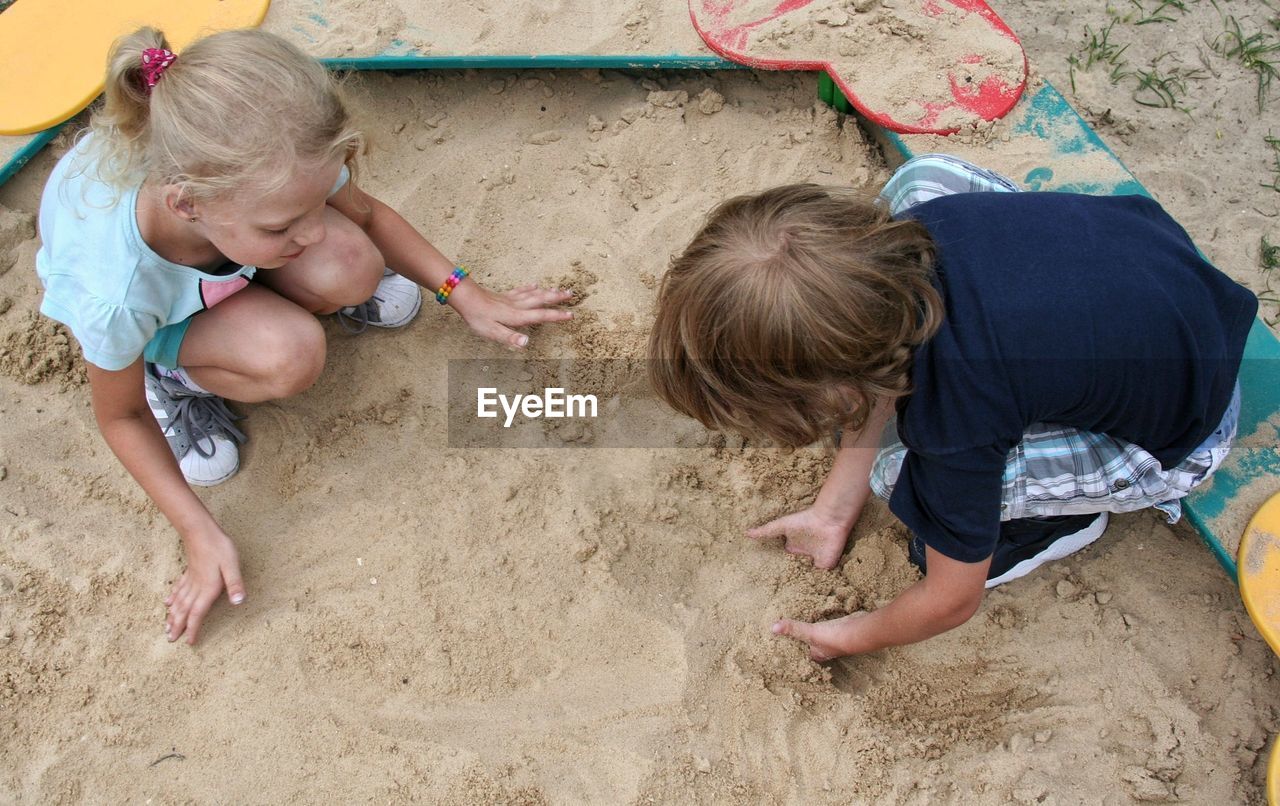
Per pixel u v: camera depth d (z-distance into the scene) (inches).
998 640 77.7
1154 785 70.1
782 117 105.6
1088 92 108.7
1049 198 61.3
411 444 86.9
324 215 80.4
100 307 68.0
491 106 108.4
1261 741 71.6
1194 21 114.6
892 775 72.1
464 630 77.7
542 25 106.0
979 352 53.8
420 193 102.1
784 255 49.8
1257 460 76.7
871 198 55.5
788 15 103.1
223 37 61.9
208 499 84.6
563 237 99.3
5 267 95.8
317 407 88.7
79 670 76.4
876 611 72.2
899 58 99.3
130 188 64.7
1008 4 116.6
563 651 76.9
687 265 53.0
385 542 81.8
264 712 74.5
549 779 71.5
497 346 92.9
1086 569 80.4
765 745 73.0
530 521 82.7
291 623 78.2
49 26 104.9
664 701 74.3
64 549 81.6
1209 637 76.3
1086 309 55.7
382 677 75.9
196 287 73.3
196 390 84.4
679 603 79.4
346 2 107.7
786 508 85.4
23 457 86.2
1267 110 107.3
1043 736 73.2
